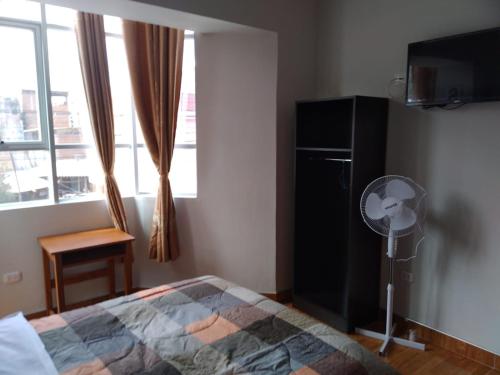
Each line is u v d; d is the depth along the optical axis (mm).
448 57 2316
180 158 3441
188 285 2107
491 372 2369
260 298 1958
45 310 3133
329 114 3123
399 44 2688
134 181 3502
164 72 3127
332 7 3102
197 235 3387
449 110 2461
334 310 2951
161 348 1511
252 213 3258
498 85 2131
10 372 1323
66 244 2883
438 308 2643
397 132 2764
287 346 1528
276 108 3084
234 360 1437
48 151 3143
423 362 2475
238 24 2766
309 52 3229
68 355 1458
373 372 1421
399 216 2418
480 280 2414
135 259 3504
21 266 3000
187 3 2471
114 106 3369
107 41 3258
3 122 2969
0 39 2891
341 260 3137
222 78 3141
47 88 3059
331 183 3176
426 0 2516
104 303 1894
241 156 3205
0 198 3008
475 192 2389
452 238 2525
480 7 2273
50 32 3055
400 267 2848
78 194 3332
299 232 3156
